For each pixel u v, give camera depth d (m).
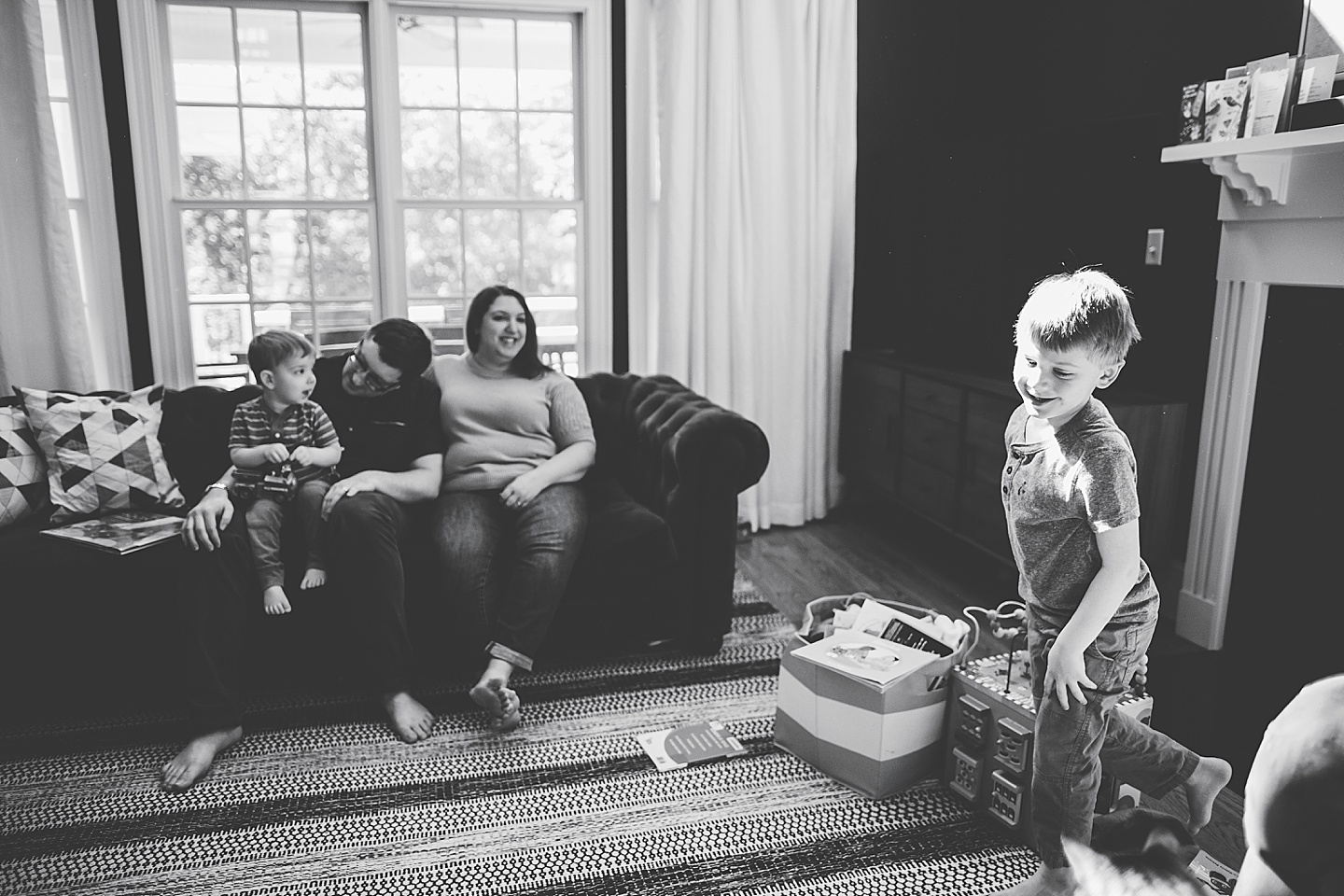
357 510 2.32
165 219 3.40
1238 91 2.51
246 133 3.49
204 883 1.74
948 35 4.12
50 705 2.33
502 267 3.83
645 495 2.86
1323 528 2.47
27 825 1.92
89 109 3.24
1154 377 3.10
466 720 2.37
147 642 2.33
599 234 3.84
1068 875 1.59
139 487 2.62
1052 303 1.47
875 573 3.48
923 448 3.55
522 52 3.71
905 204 4.01
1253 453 2.68
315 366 2.85
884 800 2.01
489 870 1.78
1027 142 3.33
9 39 2.99
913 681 1.99
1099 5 3.31
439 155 3.69
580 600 2.59
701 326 3.86
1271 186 2.48
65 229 3.13
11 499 2.48
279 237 3.57
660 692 2.53
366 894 1.71
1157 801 1.97
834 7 3.81
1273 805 0.47
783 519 4.08
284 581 2.35
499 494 2.62
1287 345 2.56
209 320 3.55
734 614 3.07
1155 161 3.00
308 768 2.14
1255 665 2.65
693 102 3.68
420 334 2.64
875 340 4.27
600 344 3.93
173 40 3.37
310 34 3.49
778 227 3.88
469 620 2.36
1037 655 1.65
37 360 3.18
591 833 1.90
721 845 1.86
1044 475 1.55
